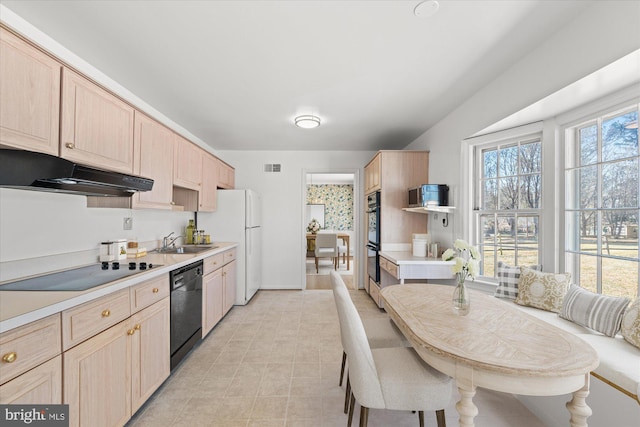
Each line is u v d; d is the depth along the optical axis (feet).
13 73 4.06
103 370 4.61
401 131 12.46
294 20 5.38
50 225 5.93
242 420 5.63
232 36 5.87
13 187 4.80
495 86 7.75
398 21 5.41
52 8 5.00
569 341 4.05
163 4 4.92
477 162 9.46
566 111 6.88
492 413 5.87
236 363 7.85
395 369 4.55
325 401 6.24
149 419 5.64
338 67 7.13
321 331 10.09
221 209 13.04
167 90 8.42
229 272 11.78
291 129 12.21
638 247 5.58
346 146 15.10
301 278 15.84
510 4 4.98
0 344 3.11
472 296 6.29
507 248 8.67
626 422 4.18
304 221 15.93
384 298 6.11
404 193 12.24
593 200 6.48
